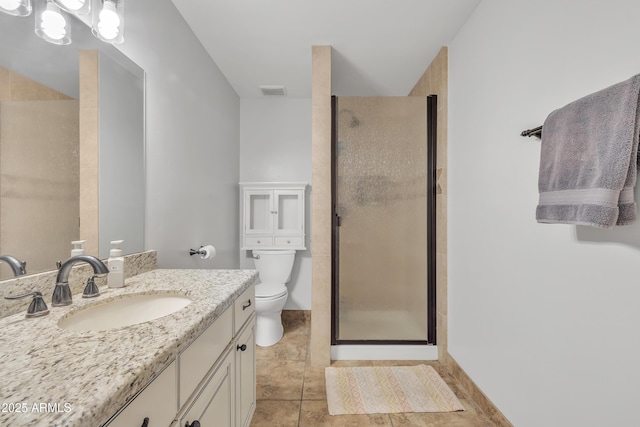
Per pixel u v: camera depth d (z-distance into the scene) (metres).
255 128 3.25
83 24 1.13
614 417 0.97
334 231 2.37
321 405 1.80
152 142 1.60
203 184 2.27
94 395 0.49
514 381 1.47
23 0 0.83
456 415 1.71
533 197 1.34
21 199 0.89
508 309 1.52
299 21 1.96
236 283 1.29
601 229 1.01
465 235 1.97
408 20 1.95
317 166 2.21
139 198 1.48
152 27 1.60
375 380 2.04
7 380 0.53
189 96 2.03
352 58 2.42
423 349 2.35
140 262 1.45
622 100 0.87
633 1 0.91
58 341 0.70
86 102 1.15
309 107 3.25
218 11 1.86
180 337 0.74
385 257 2.38
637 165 0.90
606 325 0.99
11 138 0.86
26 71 0.91
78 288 1.10
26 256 0.91
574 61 1.12
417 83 2.85
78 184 1.11
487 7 1.71
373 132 2.38
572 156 1.02
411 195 2.38
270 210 3.12
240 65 2.55
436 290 2.37
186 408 0.83
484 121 1.74
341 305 2.38
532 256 1.34
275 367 2.24
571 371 1.13
